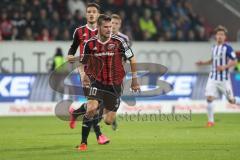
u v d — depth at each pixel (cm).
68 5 6444
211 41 6359
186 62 5997
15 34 5975
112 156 2505
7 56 5659
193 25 6662
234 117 4994
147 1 6612
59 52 5603
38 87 5259
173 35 6419
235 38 6800
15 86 5225
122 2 6538
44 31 5909
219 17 6969
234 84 5478
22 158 2455
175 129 3866
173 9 6719
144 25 6381
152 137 3328
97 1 6469
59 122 4488
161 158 2453
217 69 4256
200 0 7156
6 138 3312
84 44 2834
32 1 6241
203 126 4116
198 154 2578
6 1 6178
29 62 5697
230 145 2928
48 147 2856
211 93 4216
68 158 2439
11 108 5212
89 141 3100
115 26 3509
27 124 4316
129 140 3169
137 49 5884
